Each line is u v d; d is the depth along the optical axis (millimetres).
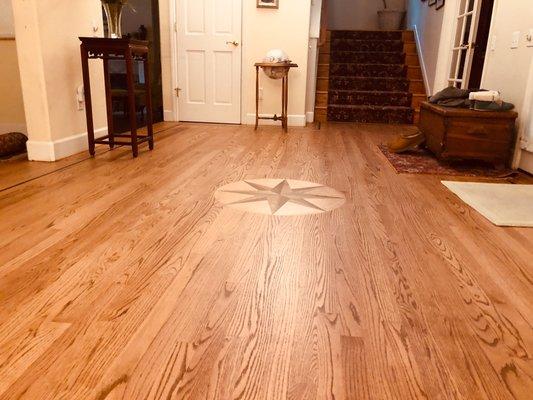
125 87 5414
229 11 5070
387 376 1076
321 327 1266
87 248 1748
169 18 5168
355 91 6172
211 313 1319
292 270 1610
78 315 1293
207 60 5242
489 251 1827
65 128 3301
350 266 1656
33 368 1068
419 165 3355
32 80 3016
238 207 2287
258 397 997
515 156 3279
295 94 5254
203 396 995
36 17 2889
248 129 4980
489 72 3771
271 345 1179
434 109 3430
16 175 2783
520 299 1457
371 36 7328
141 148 3734
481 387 1048
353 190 2676
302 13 5016
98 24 3637
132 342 1175
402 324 1294
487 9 4395
